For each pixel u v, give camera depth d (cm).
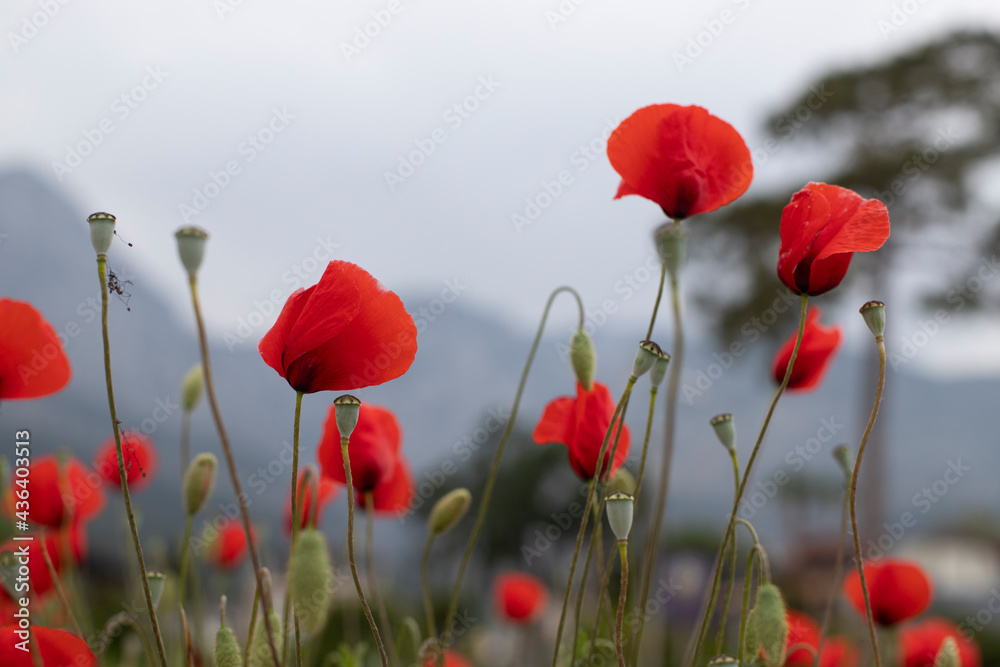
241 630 250
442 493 830
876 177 3070
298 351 146
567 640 246
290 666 187
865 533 2797
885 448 2930
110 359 130
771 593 160
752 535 165
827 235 160
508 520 1405
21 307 171
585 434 197
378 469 217
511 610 465
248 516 158
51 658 158
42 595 227
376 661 277
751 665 176
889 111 3131
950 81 3011
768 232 2962
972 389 15650
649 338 171
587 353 196
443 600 761
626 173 194
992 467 12344
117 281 136
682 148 190
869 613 149
